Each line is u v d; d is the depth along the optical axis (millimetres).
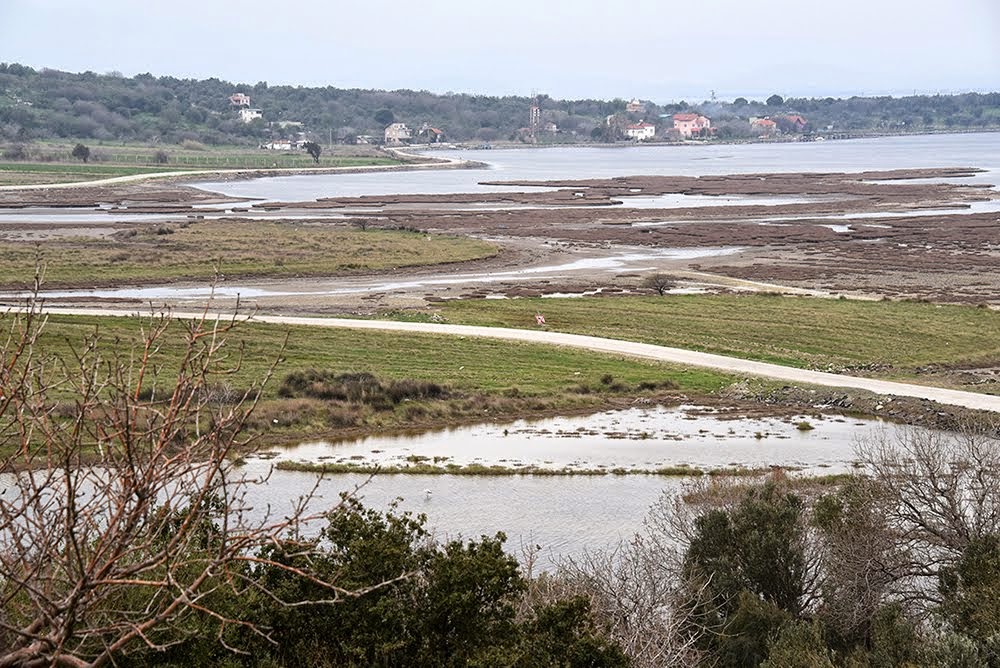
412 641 17953
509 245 143375
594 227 167000
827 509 30578
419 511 42438
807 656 22516
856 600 27062
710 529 29344
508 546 37750
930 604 29344
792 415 62375
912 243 147125
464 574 18453
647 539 36031
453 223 171000
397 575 18328
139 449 9125
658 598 25672
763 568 28094
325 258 124688
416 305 95000
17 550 10078
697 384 69375
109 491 9062
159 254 123375
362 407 60656
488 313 91750
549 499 44344
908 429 58688
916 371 74375
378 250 132625
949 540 30234
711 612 26000
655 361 74125
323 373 65938
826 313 93375
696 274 119375
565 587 26250
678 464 50844
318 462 49562
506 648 18312
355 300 97625
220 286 105500
